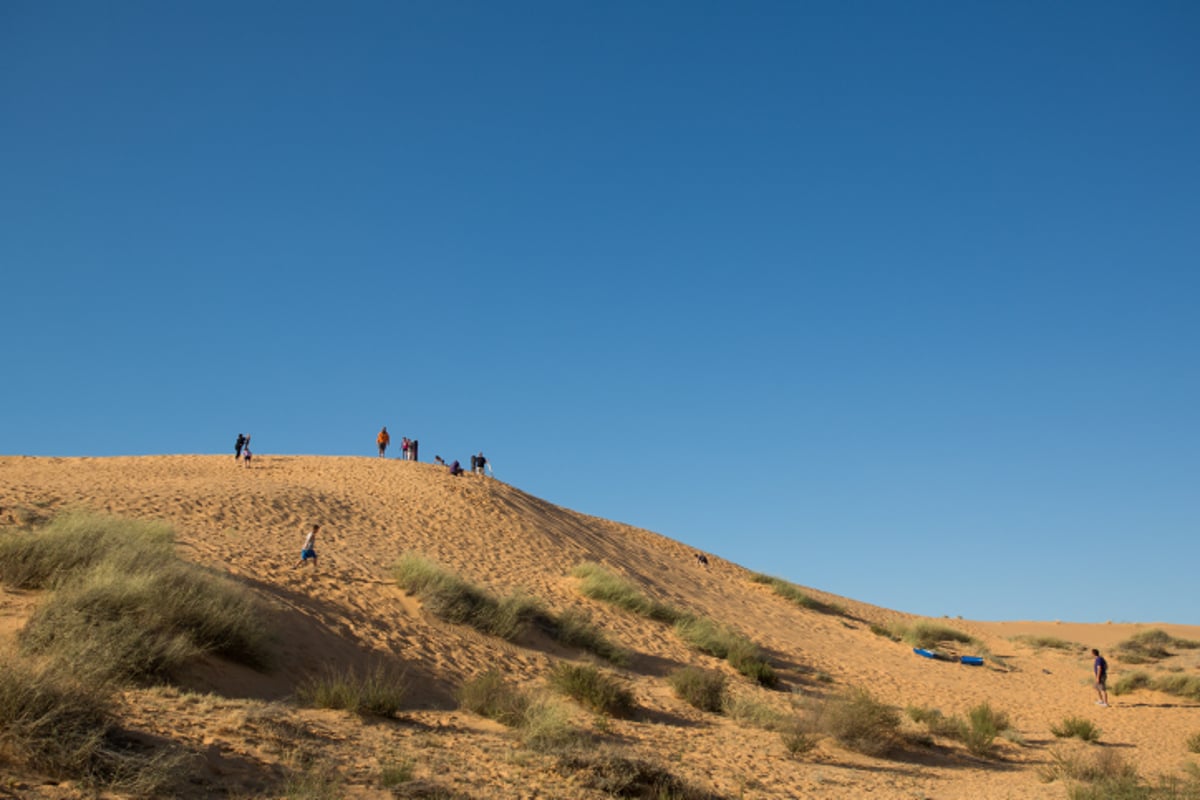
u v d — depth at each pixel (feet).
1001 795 43.70
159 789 23.75
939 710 74.13
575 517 152.66
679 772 38.40
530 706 43.39
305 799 25.34
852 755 50.93
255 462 131.64
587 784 33.47
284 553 66.85
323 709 38.11
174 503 79.51
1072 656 134.92
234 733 30.25
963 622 181.68
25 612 36.45
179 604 39.32
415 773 30.78
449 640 56.90
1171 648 144.05
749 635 94.27
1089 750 62.54
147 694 32.07
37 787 21.84
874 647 111.55
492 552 97.19
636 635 77.41
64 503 69.10
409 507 108.58
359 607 56.54
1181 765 57.62
